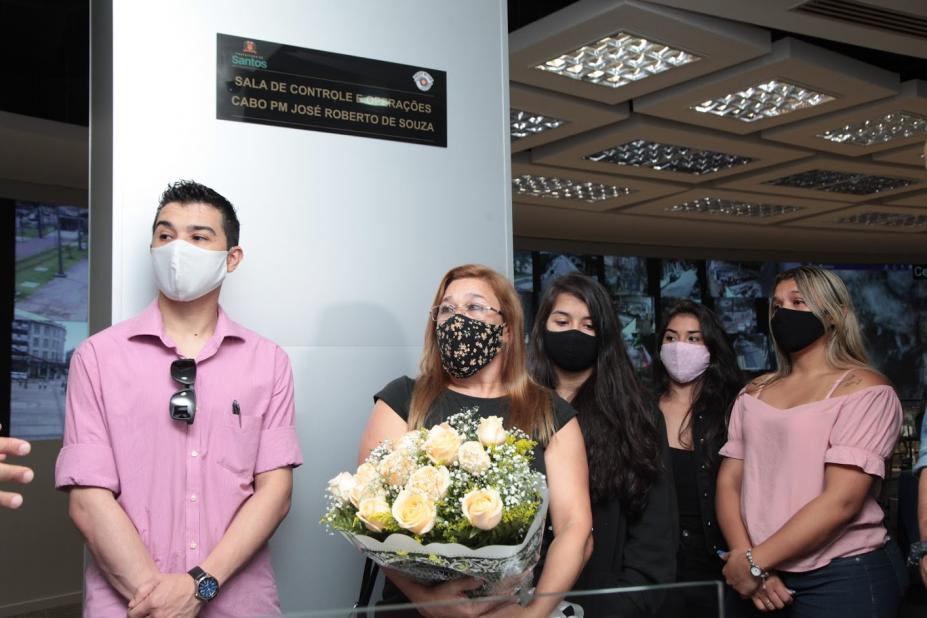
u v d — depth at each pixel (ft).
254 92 7.17
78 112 17.93
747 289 40.19
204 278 5.79
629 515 6.84
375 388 7.61
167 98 6.80
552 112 17.40
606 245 35.12
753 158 21.57
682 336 8.99
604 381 7.01
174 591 5.23
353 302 7.54
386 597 5.56
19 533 18.28
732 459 8.00
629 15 13.07
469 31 8.39
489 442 4.60
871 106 17.84
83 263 23.59
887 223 31.63
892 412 7.15
